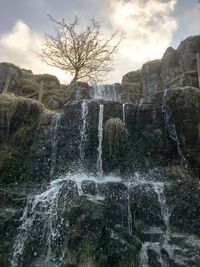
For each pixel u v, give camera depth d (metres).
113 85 14.73
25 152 9.39
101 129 9.59
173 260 6.28
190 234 7.00
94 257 5.82
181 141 8.80
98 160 9.15
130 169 8.93
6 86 13.23
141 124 9.57
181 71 12.95
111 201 7.21
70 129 9.69
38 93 13.50
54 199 7.14
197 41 13.16
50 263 6.17
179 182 8.03
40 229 6.77
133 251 6.07
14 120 10.13
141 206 7.38
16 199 7.49
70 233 6.16
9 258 6.55
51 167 9.16
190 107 9.04
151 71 14.66
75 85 13.56
